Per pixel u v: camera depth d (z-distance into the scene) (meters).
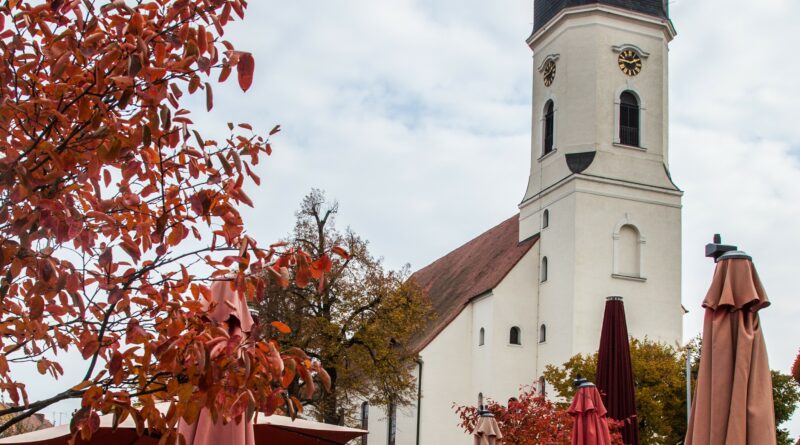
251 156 6.34
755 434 8.21
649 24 46.66
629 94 46.31
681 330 43.94
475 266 54.75
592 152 44.91
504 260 49.34
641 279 43.97
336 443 10.55
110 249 5.55
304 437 10.56
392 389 41.59
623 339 27.62
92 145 5.64
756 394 8.36
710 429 8.52
